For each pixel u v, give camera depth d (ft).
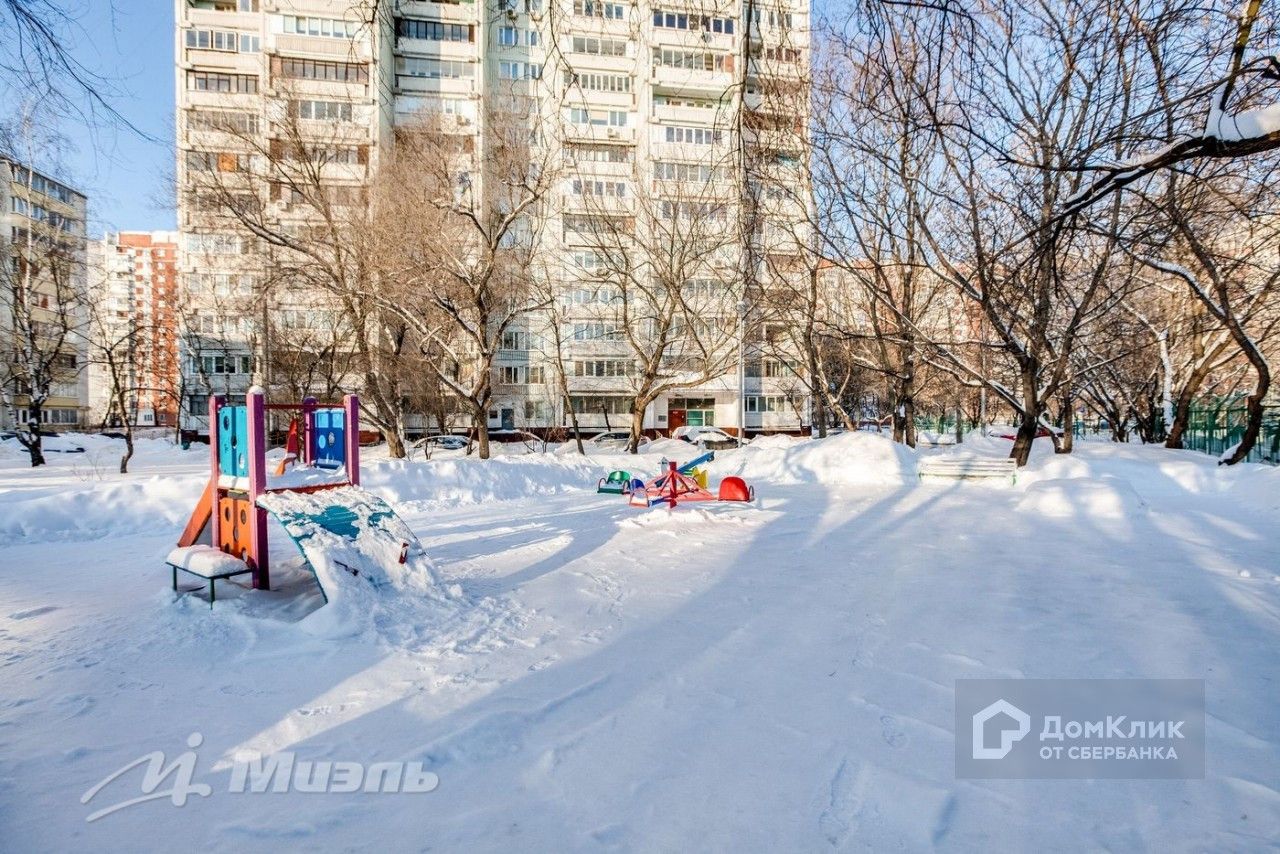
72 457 93.71
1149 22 21.77
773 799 8.55
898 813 8.25
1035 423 52.44
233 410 20.06
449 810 8.40
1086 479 35.96
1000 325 50.67
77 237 82.84
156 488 33.37
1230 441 60.75
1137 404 84.58
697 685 12.14
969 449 72.13
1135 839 7.77
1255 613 16.15
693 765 9.39
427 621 15.83
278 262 62.59
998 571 21.01
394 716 11.01
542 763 9.45
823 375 77.25
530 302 83.92
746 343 73.67
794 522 31.17
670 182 75.87
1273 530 28.32
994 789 8.79
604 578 20.22
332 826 8.09
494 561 22.75
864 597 17.99
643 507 37.70
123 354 74.23
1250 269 52.60
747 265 61.93
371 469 42.57
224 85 118.83
